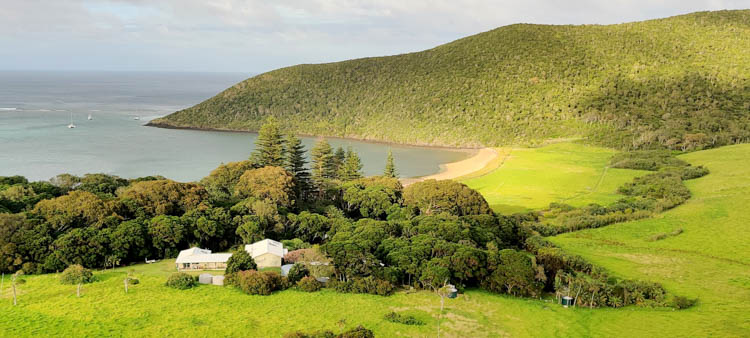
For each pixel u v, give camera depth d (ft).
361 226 220.23
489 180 440.86
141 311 140.36
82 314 136.05
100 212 198.59
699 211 276.00
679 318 152.35
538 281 175.52
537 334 139.13
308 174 360.28
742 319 149.69
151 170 460.96
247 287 159.84
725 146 481.87
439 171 531.50
